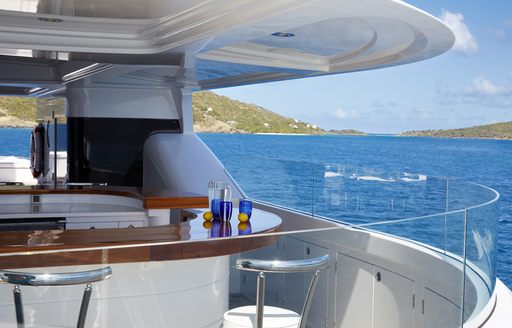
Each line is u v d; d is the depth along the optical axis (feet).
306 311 10.27
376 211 19.63
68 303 8.83
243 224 14.34
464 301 12.98
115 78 26.55
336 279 10.59
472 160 141.38
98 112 31.12
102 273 9.16
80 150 31.07
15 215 18.35
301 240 10.23
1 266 8.37
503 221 127.13
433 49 17.15
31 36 17.56
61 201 20.84
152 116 31.58
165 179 29.37
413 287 11.79
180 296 9.99
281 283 10.05
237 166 28.04
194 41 16.16
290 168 23.59
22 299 8.48
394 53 18.53
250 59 20.27
